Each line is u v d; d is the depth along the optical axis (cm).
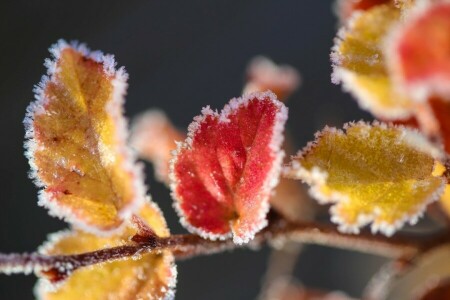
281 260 29
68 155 18
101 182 18
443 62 15
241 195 18
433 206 22
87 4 48
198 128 18
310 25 44
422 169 18
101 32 48
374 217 18
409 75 15
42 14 48
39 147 18
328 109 40
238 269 43
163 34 47
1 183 46
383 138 18
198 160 18
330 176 18
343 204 18
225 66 45
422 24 15
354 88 18
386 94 17
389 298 29
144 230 18
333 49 18
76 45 18
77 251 19
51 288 17
